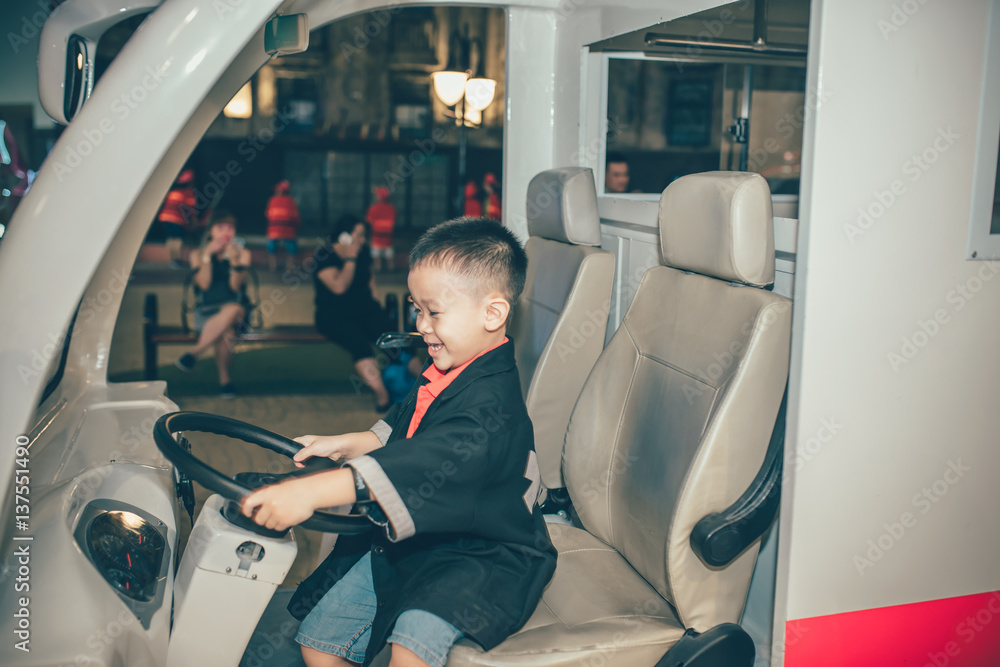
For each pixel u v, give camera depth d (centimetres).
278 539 130
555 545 159
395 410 159
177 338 452
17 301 123
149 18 128
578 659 123
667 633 132
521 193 256
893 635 139
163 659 130
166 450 124
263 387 487
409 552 133
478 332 134
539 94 253
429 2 233
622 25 207
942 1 121
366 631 139
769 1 207
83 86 170
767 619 157
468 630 119
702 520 130
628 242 215
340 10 211
